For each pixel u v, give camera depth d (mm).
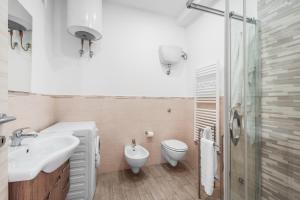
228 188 1131
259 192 1109
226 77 1148
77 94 2227
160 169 2492
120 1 2383
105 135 2377
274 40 1135
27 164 767
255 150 1122
